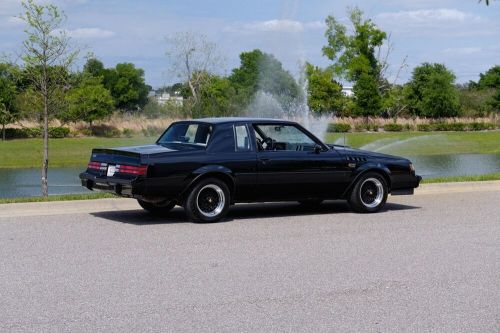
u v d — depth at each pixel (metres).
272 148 11.48
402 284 7.15
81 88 20.14
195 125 11.48
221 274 7.51
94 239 9.42
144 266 7.86
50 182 27.23
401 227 10.67
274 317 6.00
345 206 13.20
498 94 72.62
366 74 63.12
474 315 6.10
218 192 10.99
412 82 68.56
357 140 50.94
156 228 10.37
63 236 9.62
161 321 5.86
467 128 63.38
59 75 17.03
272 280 7.28
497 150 46.09
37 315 5.99
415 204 13.38
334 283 7.18
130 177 10.56
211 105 48.00
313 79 60.12
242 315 6.05
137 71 93.62
